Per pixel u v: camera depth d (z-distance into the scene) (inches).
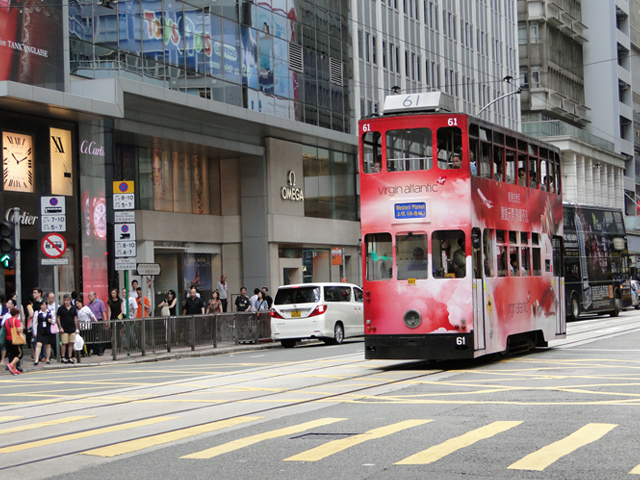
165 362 915.4
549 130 2819.9
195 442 381.4
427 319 671.1
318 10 1624.0
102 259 1151.0
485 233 697.0
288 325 1088.8
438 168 676.1
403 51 1993.1
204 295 1475.1
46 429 438.0
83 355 965.8
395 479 290.2
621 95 3703.3
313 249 1690.5
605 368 641.6
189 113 1262.3
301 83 1549.0
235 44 1370.6
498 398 491.8
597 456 320.2
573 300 1471.5
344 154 1790.1
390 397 516.1
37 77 1032.8
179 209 1424.7
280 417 448.5
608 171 3373.5
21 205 1040.8
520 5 2962.6
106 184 1162.6
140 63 1185.4
